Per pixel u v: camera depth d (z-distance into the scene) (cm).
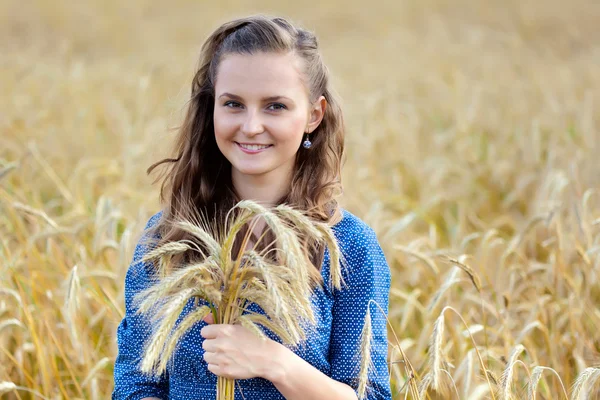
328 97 269
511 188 758
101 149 827
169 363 260
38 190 643
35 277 427
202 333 230
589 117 872
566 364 371
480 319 434
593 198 593
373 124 929
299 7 2812
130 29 2372
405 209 664
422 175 785
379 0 2948
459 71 1384
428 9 2697
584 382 274
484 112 1050
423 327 441
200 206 272
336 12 2656
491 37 1931
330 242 220
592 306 420
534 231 530
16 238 498
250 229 221
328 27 2406
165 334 204
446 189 752
